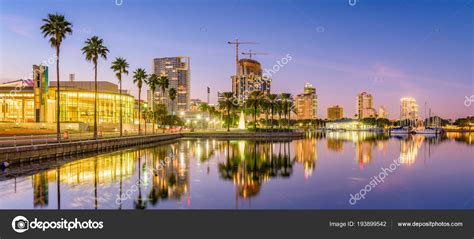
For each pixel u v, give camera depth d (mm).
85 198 22484
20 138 56906
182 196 23516
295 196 24062
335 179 31172
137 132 116312
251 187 26938
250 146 72688
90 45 66562
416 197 24578
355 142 93062
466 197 24703
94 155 50062
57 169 34844
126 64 83375
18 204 20875
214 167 38344
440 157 52844
